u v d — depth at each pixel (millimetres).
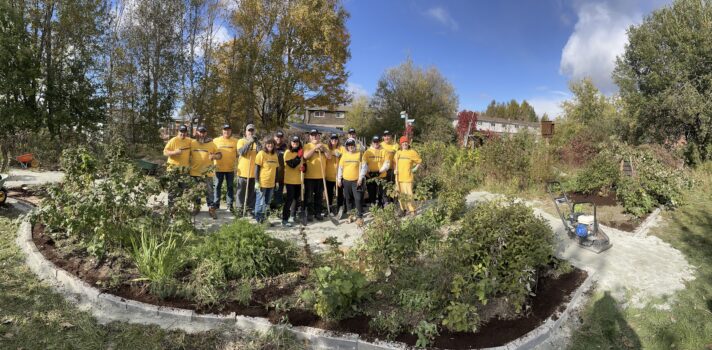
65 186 5688
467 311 3615
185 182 6133
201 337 3664
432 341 3568
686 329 4254
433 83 44375
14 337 3512
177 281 4289
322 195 7941
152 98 21266
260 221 7125
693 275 5535
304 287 4418
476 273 3959
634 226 7660
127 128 20922
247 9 25156
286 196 7152
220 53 24672
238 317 3871
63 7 17500
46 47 17906
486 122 60406
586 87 33062
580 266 5582
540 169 10977
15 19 16344
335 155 8203
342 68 29922
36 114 17562
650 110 17969
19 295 4168
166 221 5352
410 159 7910
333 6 27703
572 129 23516
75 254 4938
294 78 27859
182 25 21469
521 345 3627
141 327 3754
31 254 4973
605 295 4875
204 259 4562
